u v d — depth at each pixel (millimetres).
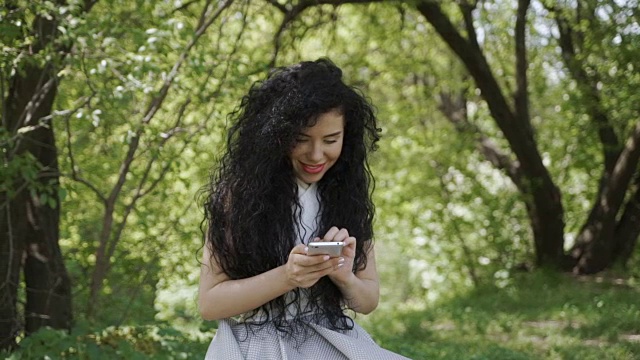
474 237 15242
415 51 13953
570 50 12211
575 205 15000
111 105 6047
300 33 10516
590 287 11914
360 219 2658
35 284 6539
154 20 7262
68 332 6602
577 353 7199
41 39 5980
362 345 2521
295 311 2572
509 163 13789
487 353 7332
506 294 11922
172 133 6957
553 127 14375
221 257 2541
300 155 2523
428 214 15586
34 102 6176
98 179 8141
